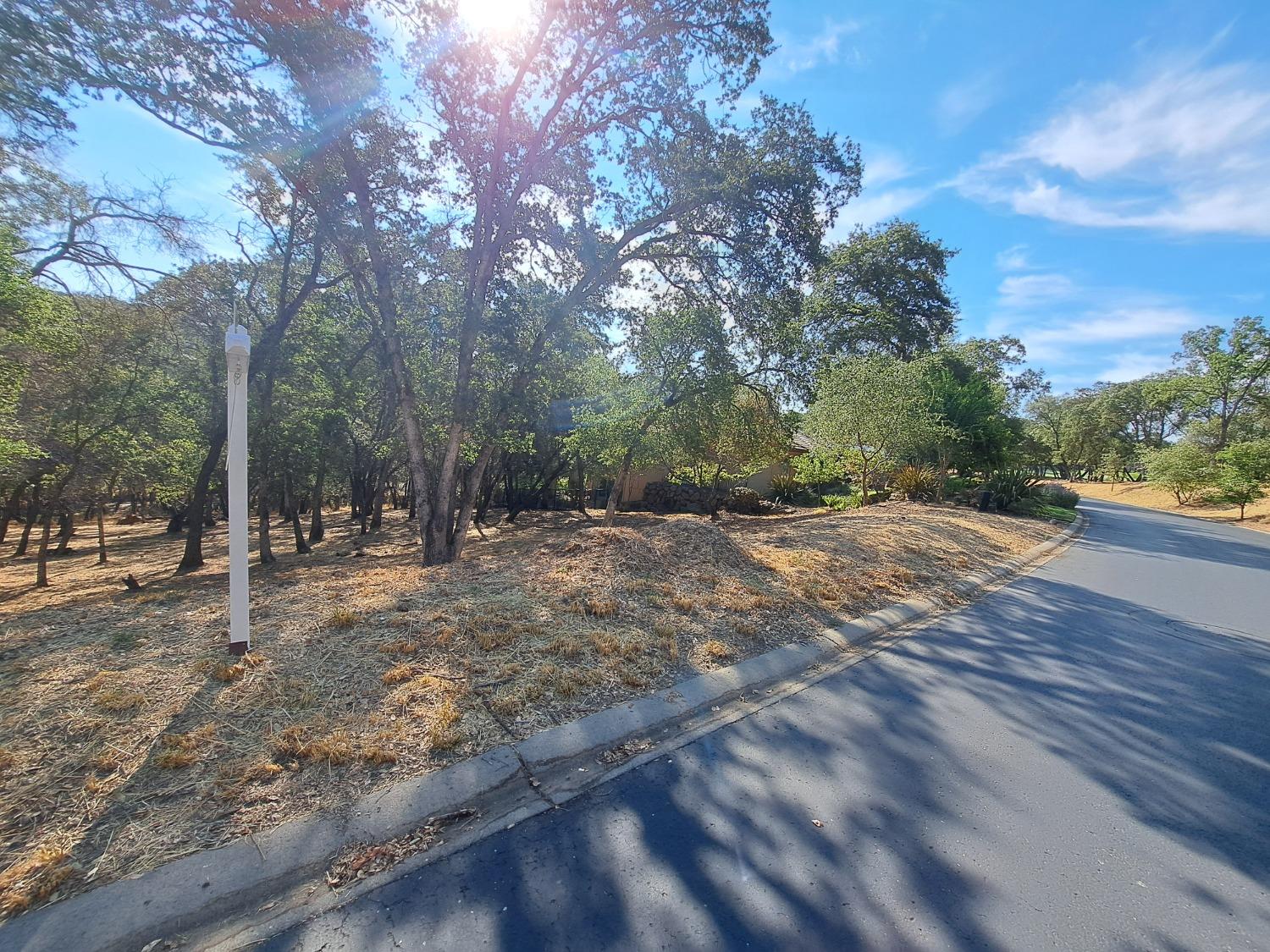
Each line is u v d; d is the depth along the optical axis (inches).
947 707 153.2
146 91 249.1
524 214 342.3
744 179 354.9
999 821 104.3
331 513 1349.7
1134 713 153.9
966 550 382.0
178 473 580.4
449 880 86.4
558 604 197.9
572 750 121.3
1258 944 77.6
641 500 968.3
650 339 441.1
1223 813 108.5
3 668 139.4
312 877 86.5
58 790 97.7
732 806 106.3
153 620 177.8
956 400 751.7
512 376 368.8
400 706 128.7
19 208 366.9
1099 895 86.1
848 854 93.9
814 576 262.4
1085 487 2032.5
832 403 626.8
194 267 444.8
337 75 271.6
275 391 487.2
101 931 74.4
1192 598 302.8
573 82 321.1
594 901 82.4
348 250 333.4
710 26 319.9
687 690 151.6
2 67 218.2
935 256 1021.2
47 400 423.5
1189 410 1565.0
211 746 111.1
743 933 77.2
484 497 789.9
